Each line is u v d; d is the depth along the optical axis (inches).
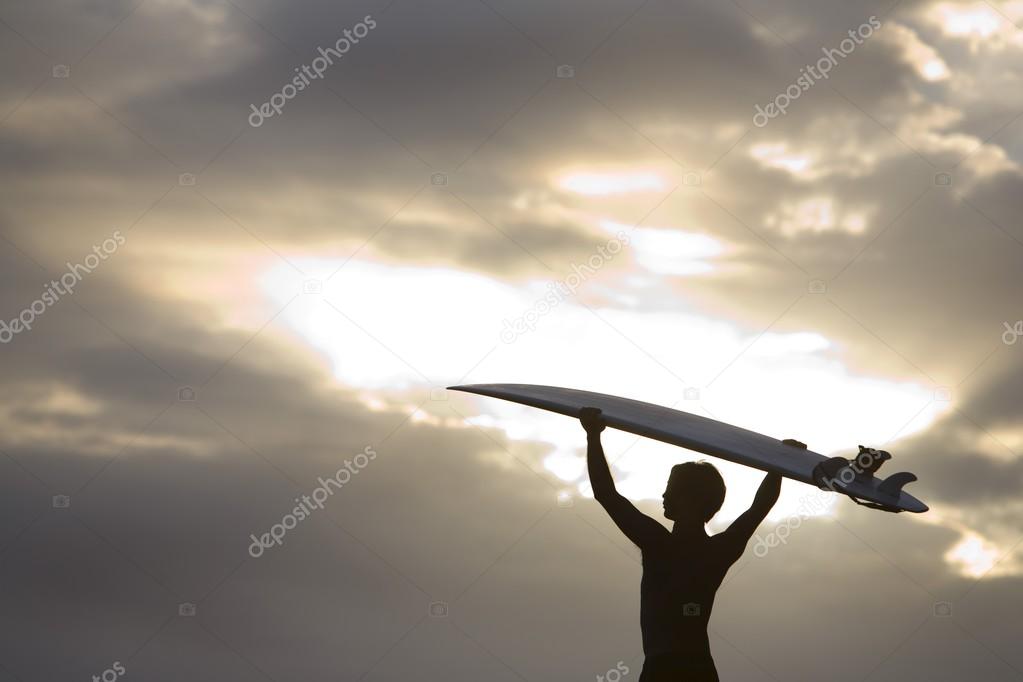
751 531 209.9
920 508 216.7
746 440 230.2
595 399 239.1
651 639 199.9
